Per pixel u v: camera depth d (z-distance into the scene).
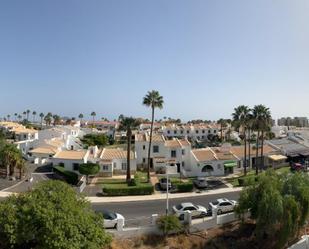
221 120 141.12
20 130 104.25
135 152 68.69
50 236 23.31
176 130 140.25
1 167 57.25
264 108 67.12
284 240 31.41
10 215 24.23
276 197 31.59
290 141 90.19
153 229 32.91
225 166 66.88
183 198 48.06
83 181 54.28
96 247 24.70
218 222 35.47
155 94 60.38
